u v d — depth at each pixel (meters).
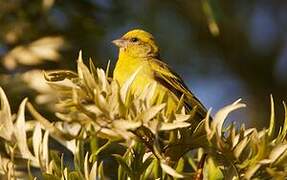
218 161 6.46
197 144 6.36
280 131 6.46
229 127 6.50
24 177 8.19
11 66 10.97
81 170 6.60
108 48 13.30
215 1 10.41
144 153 6.58
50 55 11.04
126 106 6.06
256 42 16.08
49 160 6.78
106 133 6.55
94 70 6.38
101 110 6.04
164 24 15.02
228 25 15.70
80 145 6.63
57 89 6.38
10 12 11.48
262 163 6.11
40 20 11.52
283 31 16.09
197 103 9.74
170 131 6.34
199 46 15.56
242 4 15.76
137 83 10.66
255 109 15.74
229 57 15.84
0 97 6.86
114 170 9.83
